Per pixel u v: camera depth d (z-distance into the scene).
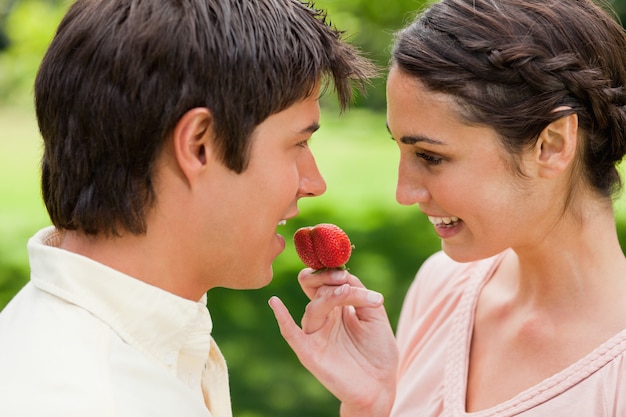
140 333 1.63
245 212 1.68
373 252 8.22
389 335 2.16
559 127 1.79
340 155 13.07
